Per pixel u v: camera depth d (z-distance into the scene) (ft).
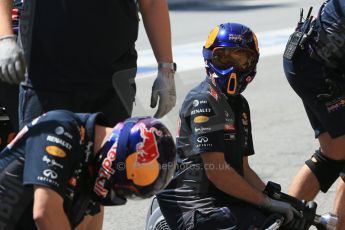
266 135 56.13
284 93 71.20
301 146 52.95
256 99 68.95
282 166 48.21
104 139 21.24
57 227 20.43
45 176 20.49
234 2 168.66
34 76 26.91
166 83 27.84
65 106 26.99
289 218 29.40
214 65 29.07
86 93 27.09
